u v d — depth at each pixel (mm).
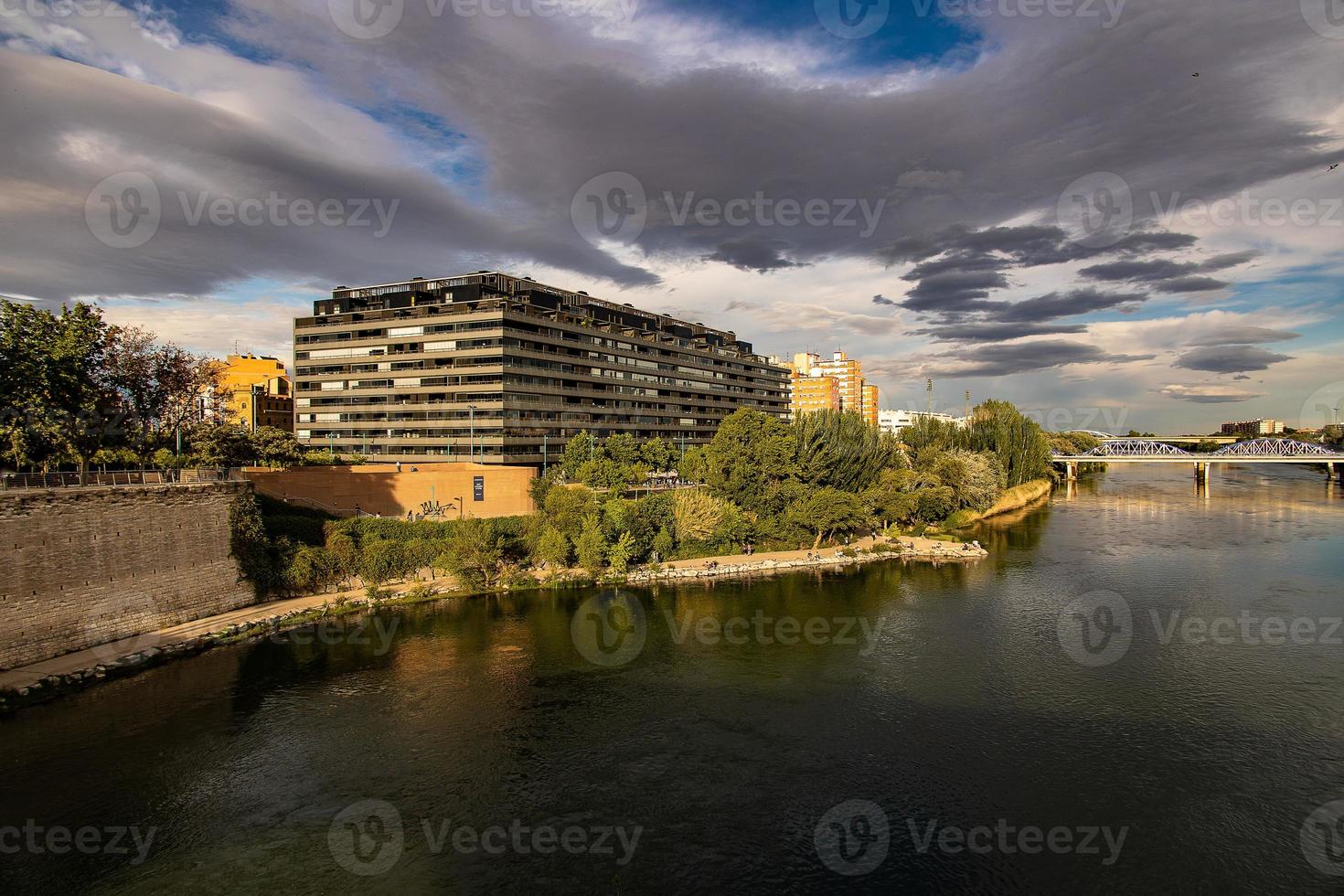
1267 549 97500
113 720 46031
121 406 71125
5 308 56031
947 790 39562
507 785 39656
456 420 142875
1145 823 36719
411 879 32500
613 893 31859
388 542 76812
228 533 65875
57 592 50938
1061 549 99625
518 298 155875
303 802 37969
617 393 173375
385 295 159750
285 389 190500
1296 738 44594
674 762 42156
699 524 92938
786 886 32344
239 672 53781
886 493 108000
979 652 58938
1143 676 53906
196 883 32031
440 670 54969
